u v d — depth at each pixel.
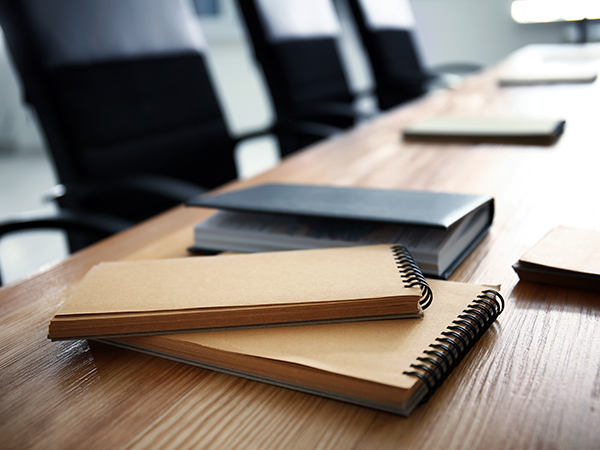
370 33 2.44
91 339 0.47
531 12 4.09
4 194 3.61
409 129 1.27
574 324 0.48
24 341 0.50
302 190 0.71
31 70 1.08
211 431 0.37
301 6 2.01
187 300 0.46
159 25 1.38
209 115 1.47
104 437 0.37
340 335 0.43
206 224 0.68
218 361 0.44
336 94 2.09
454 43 4.38
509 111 1.47
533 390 0.39
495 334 0.47
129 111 1.24
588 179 0.87
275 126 1.70
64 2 1.16
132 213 1.22
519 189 0.85
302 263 0.53
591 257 0.56
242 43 4.30
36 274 0.66
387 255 0.53
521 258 0.56
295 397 0.40
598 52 2.66
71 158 1.12
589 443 0.34
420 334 0.42
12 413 0.40
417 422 0.37
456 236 0.60
